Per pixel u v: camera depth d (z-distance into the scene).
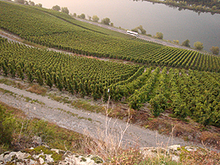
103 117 26.45
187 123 25.50
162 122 24.34
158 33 127.81
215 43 134.75
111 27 142.12
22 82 37.19
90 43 83.38
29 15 114.06
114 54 68.94
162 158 5.90
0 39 65.50
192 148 8.01
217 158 7.12
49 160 4.81
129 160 5.46
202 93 38.25
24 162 4.75
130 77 44.41
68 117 26.27
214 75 53.56
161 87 36.06
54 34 90.12
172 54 76.50
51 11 150.88
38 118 25.20
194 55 80.44
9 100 29.41
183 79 46.22
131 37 120.38
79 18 157.38
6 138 9.21
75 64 51.50
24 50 58.41
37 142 10.91
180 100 30.67
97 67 50.50
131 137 21.83
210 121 24.61
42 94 32.53
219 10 187.38
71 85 32.81
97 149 6.09
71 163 4.78
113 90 31.27
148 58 67.31
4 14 102.38
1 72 41.38
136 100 27.58
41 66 44.09
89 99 32.50
